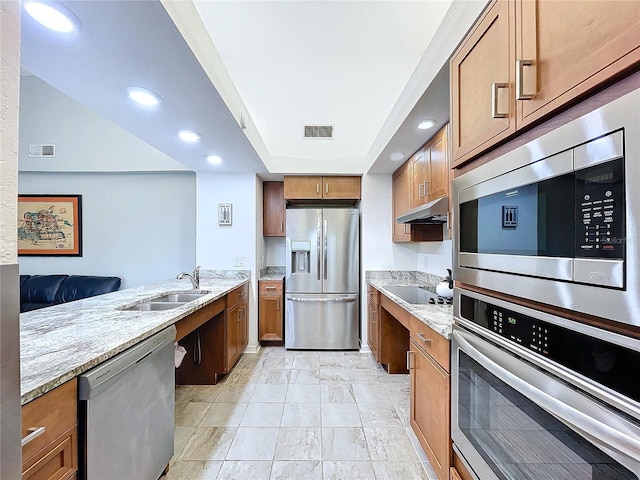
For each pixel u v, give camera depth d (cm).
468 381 124
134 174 424
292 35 287
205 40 150
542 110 85
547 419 83
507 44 100
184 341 283
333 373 306
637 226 58
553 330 80
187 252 424
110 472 115
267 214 418
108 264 423
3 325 50
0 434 49
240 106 219
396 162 320
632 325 60
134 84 160
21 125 396
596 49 68
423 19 265
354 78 366
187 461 179
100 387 108
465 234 125
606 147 64
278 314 383
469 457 122
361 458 182
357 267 377
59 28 117
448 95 176
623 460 61
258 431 208
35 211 418
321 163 367
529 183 88
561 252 76
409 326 205
